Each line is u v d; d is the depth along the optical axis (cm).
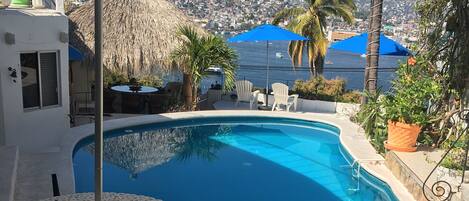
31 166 879
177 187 930
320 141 1323
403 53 1466
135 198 659
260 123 1517
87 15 1644
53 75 1098
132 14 1627
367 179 966
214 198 873
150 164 1078
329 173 1038
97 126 427
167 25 1648
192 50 1478
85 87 1639
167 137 1344
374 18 1292
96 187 450
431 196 714
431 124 982
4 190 626
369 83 1304
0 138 989
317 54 2775
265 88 1861
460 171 768
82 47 1495
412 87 962
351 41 1594
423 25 813
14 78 994
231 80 1520
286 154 1193
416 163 873
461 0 698
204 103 1798
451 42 742
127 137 1313
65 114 1138
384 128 1069
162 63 1545
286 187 944
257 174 1028
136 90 1548
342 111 1616
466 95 768
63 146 1035
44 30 1045
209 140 1324
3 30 954
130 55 1517
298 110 1658
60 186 784
